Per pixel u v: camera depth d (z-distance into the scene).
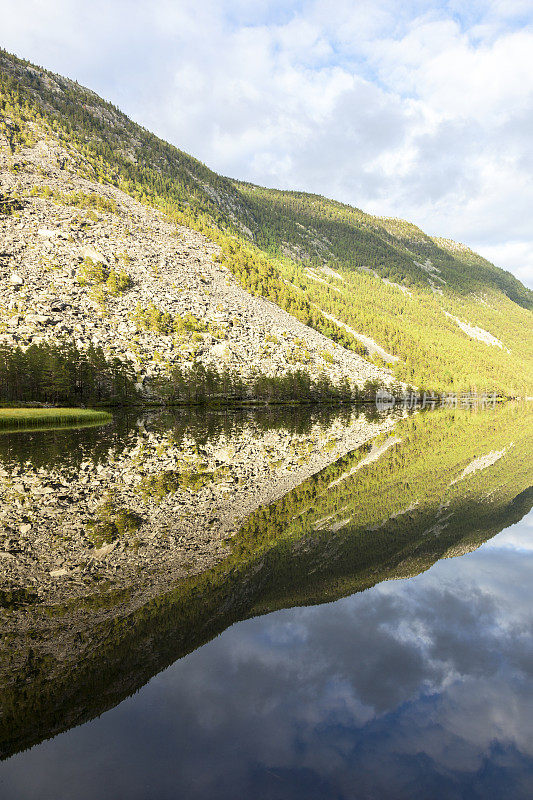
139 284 179.25
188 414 104.75
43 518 19.77
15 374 102.81
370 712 7.33
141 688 8.05
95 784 5.77
